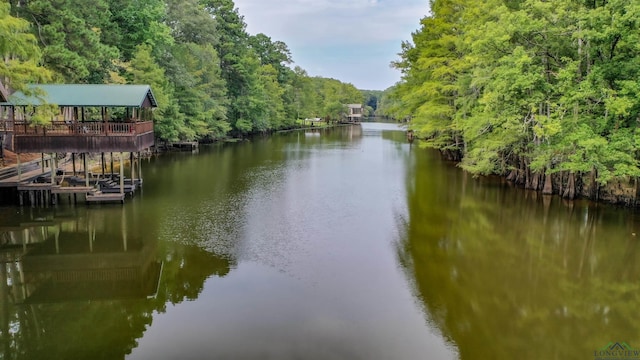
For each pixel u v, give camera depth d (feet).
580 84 66.54
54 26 85.15
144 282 43.01
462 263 48.44
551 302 39.52
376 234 58.03
